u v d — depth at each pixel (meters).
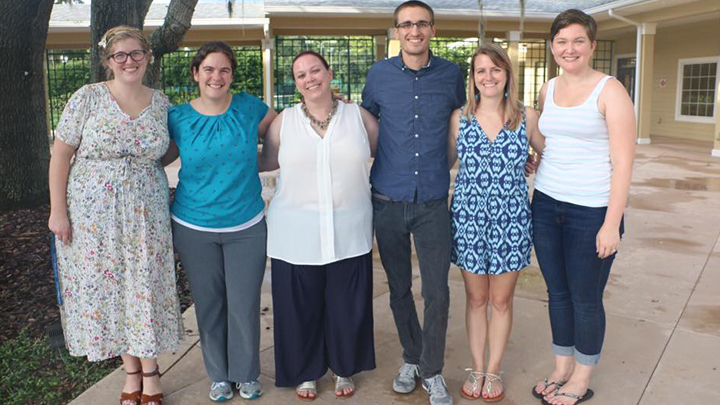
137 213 2.77
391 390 3.19
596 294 2.88
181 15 5.86
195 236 2.93
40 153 6.70
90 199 2.73
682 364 3.38
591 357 2.96
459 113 2.92
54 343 3.86
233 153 2.84
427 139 2.86
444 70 2.89
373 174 3.03
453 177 9.50
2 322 4.22
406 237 3.03
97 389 3.23
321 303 3.08
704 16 12.91
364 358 3.16
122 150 2.73
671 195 8.16
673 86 16.33
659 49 16.78
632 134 2.62
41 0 6.37
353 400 3.11
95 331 2.82
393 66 2.89
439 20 14.66
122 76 2.71
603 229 2.69
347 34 15.88
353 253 2.96
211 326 3.08
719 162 11.21
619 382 3.20
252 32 14.86
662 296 4.43
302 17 14.27
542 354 3.54
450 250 2.98
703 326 3.88
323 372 3.16
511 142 2.80
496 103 2.82
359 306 3.05
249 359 3.09
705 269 5.03
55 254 2.89
